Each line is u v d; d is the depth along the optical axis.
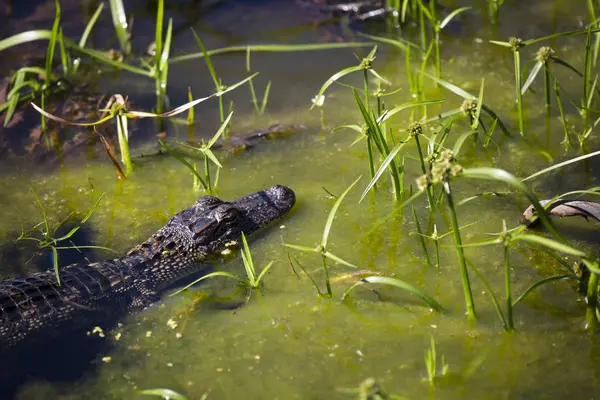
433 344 5.21
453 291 6.14
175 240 6.96
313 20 10.95
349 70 7.40
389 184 7.65
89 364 5.70
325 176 7.89
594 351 5.48
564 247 4.93
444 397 5.16
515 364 5.40
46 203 7.73
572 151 7.91
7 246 7.11
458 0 11.17
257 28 10.80
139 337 5.98
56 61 10.17
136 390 5.41
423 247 6.41
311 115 8.95
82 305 6.34
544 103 8.78
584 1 10.85
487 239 6.72
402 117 8.77
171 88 9.56
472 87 9.16
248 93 9.45
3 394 5.44
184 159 8.05
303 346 5.71
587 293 5.76
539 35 10.10
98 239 7.22
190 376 5.50
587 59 7.91
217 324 6.04
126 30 10.60
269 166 8.12
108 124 9.02
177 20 11.02
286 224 7.24
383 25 10.75
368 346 5.66
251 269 6.30
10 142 8.70
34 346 5.93
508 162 7.78
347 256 6.68
